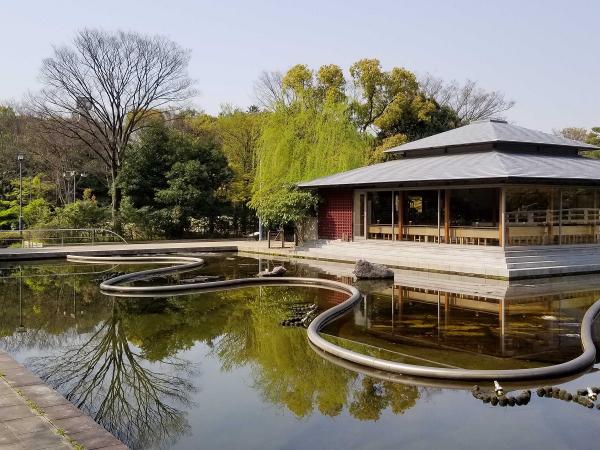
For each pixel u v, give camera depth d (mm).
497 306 12031
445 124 38156
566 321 10562
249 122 35906
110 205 34406
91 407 6840
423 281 15664
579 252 18000
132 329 10578
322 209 24203
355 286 14977
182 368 8273
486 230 17625
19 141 38781
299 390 7195
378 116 37812
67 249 23719
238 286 15273
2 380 6117
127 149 32156
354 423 6125
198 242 28484
